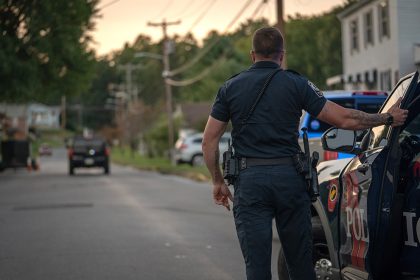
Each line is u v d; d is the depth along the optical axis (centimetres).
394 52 3969
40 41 4388
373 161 655
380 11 4169
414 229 621
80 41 4716
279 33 636
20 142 5488
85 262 1223
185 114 10538
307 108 620
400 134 706
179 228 1666
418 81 650
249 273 613
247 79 625
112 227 1694
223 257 1260
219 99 636
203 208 2142
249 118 618
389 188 636
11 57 4269
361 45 4488
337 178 743
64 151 13112
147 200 2447
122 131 12044
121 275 1106
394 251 646
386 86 4103
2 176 4600
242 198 618
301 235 622
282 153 616
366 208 655
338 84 4784
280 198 613
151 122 10481
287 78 620
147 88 17400
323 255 818
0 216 1998
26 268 1177
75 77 4841
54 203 2391
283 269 871
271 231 619
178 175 4278
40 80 4588
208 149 639
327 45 7894
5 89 4400
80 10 4538
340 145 705
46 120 19025
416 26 3934
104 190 3005
